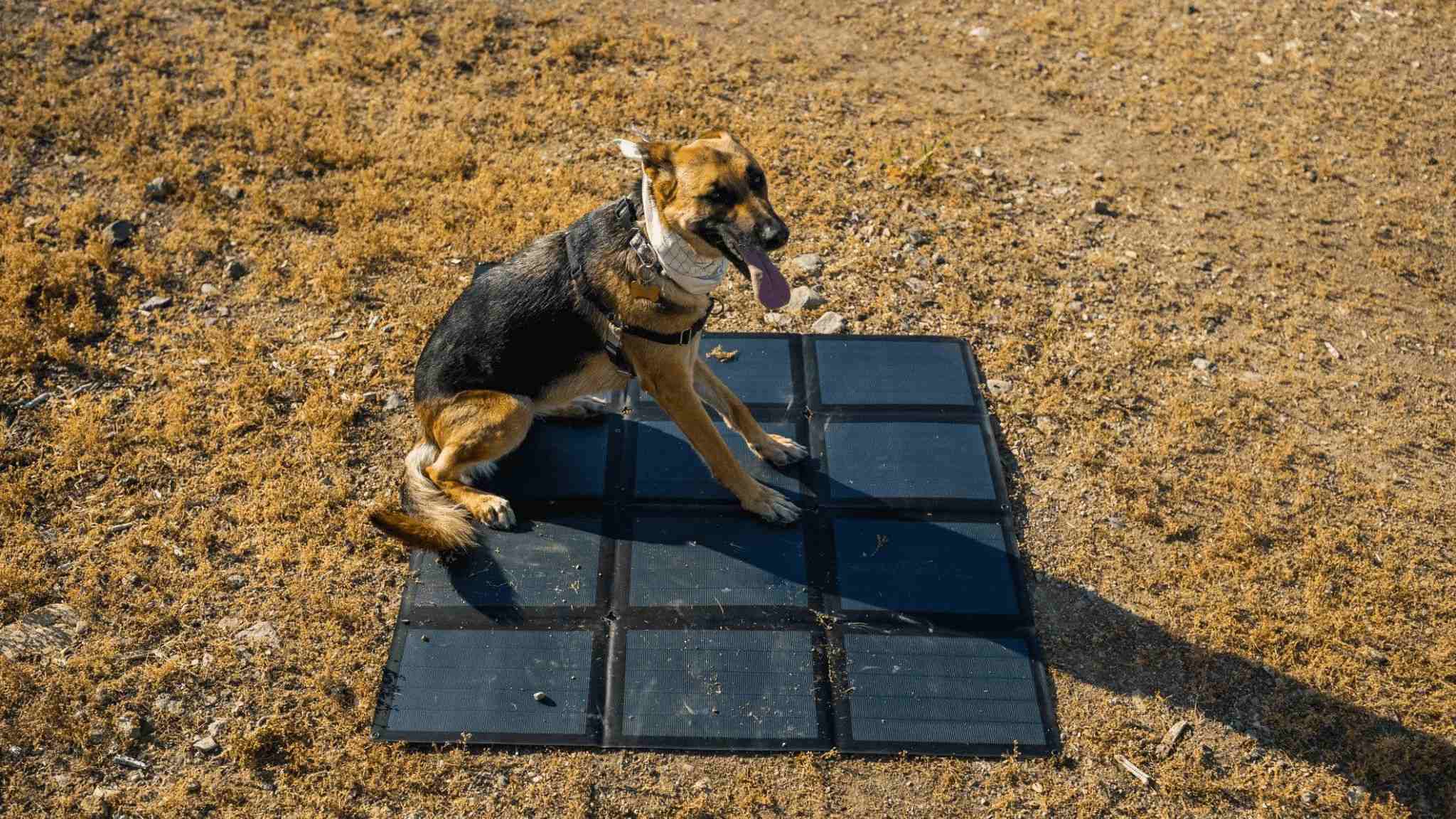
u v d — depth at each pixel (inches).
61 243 267.1
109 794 166.9
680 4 377.1
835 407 233.1
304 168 294.5
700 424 199.8
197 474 216.1
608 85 330.6
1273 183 309.0
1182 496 220.2
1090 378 244.5
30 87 313.7
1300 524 215.3
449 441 198.8
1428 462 230.7
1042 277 271.9
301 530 206.2
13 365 234.1
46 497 209.9
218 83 324.2
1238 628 195.8
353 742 174.9
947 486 216.5
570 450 222.8
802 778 173.3
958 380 239.8
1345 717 183.6
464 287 262.1
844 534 207.3
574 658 186.4
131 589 195.3
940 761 175.9
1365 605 201.3
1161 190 305.0
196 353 241.1
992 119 330.0
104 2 354.6
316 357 242.4
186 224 274.7
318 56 335.3
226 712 178.5
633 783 172.1
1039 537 210.7
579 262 189.5
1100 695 185.6
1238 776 175.8
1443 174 314.5
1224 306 266.5
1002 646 190.1
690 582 198.4
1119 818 170.4
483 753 174.9
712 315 256.1
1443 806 173.3
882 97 337.4
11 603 191.0
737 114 322.3
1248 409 239.5
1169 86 346.3
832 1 384.5
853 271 270.1
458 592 195.9
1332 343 258.7
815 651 188.7
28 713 175.9
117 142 298.4
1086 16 381.4
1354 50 366.9
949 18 378.6
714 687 183.2
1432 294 274.8
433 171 295.1
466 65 339.9
